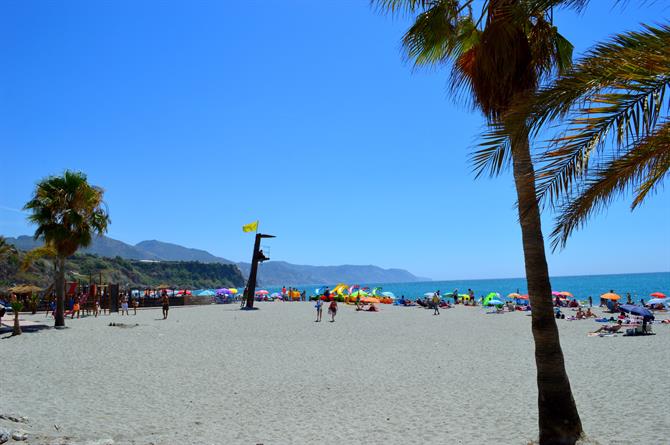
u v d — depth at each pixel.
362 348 18.70
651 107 3.91
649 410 9.16
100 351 17.31
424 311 41.41
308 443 7.68
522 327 26.83
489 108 6.47
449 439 7.84
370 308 40.72
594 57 4.07
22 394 10.69
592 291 94.62
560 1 4.82
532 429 8.21
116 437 7.77
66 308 35.47
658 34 3.81
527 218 6.94
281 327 26.62
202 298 55.88
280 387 11.85
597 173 4.25
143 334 22.72
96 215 25.95
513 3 6.01
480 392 11.21
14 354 16.47
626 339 19.64
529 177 4.67
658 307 35.56
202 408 9.88
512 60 6.11
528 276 7.02
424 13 7.17
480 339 21.50
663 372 12.74
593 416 8.95
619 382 11.77
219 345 19.23
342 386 11.98
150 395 10.91
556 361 6.81
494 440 7.70
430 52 7.75
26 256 33.72
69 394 10.80
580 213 4.51
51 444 7.02
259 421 8.97
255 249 44.47
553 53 6.64
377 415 9.38
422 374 13.49
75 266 144.38
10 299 38.56
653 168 4.19
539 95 4.30
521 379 12.58
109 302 38.50
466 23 7.54
